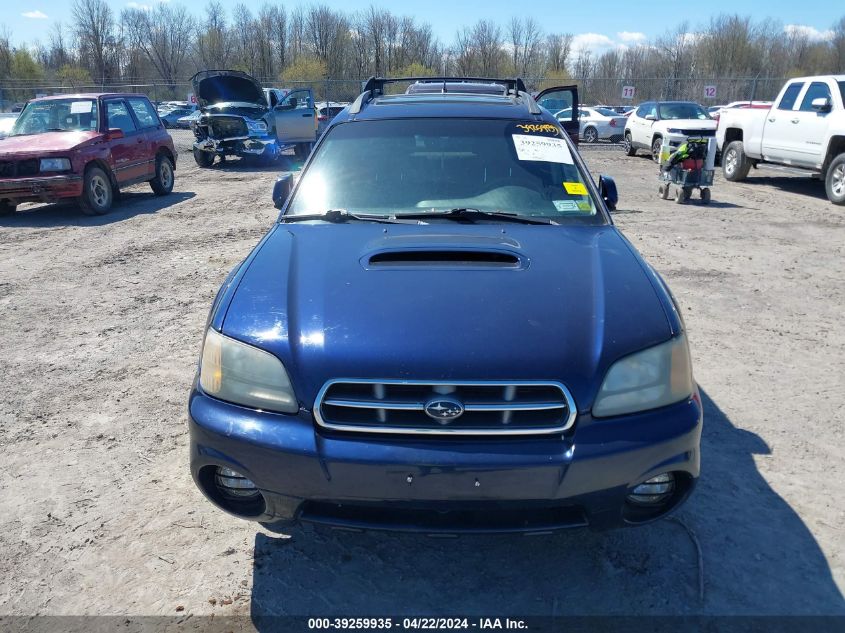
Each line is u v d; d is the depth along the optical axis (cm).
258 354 234
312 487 224
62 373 454
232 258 761
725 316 560
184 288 650
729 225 934
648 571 264
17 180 979
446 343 226
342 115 402
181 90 5353
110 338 520
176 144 2592
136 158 1155
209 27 6919
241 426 229
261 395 231
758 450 351
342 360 224
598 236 307
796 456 345
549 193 343
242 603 249
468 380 218
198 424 237
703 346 495
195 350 493
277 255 287
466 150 363
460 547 280
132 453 351
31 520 297
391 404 220
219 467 241
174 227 951
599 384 223
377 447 219
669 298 262
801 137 1209
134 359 477
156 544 281
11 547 279
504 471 215
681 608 246
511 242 292
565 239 300
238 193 1288
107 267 733
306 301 249
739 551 275
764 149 1316
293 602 250
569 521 228
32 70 6019
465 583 260
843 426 377
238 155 1758
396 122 381
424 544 282
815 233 888
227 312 252
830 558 271
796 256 762
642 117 1903
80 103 1102
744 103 2423
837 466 336
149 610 246
